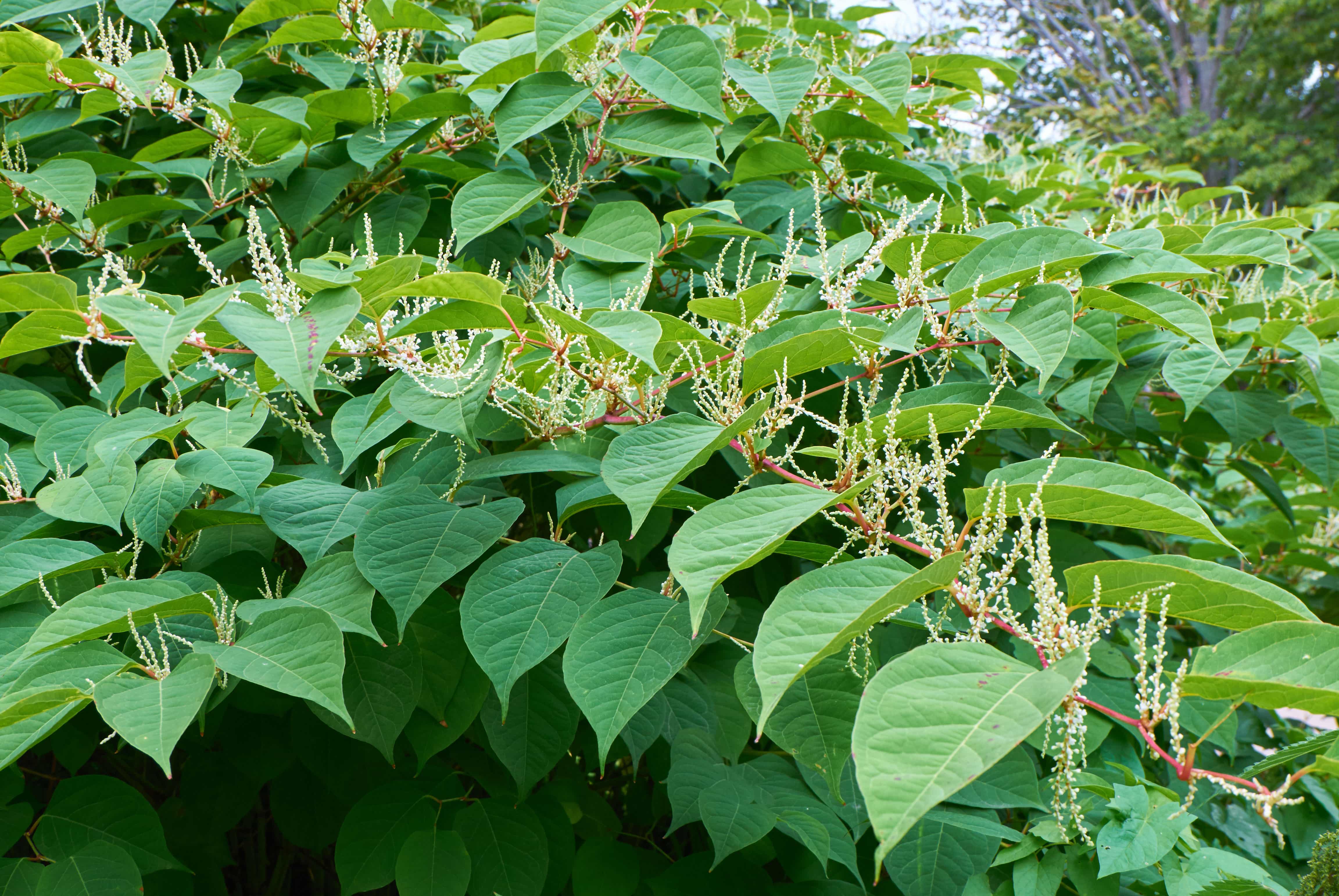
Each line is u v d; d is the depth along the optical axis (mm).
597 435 1875
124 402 2232
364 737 1562
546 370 1688
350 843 1771
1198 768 2488
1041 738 1934
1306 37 19641
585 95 2037
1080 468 1261
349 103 2322
